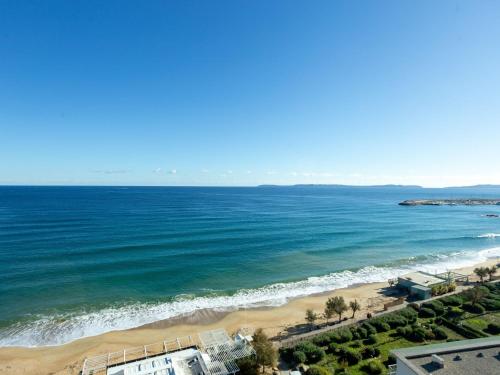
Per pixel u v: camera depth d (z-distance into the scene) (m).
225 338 27.14
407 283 45.09
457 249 73.44
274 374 24.64
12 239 72.81
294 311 39.09
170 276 50.53
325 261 60.97
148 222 100.25
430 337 29.62
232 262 58.53
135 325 35.31
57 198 194.25
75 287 45.25
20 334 32.91
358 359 25.78
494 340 19.22
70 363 28.06
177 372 21.39
